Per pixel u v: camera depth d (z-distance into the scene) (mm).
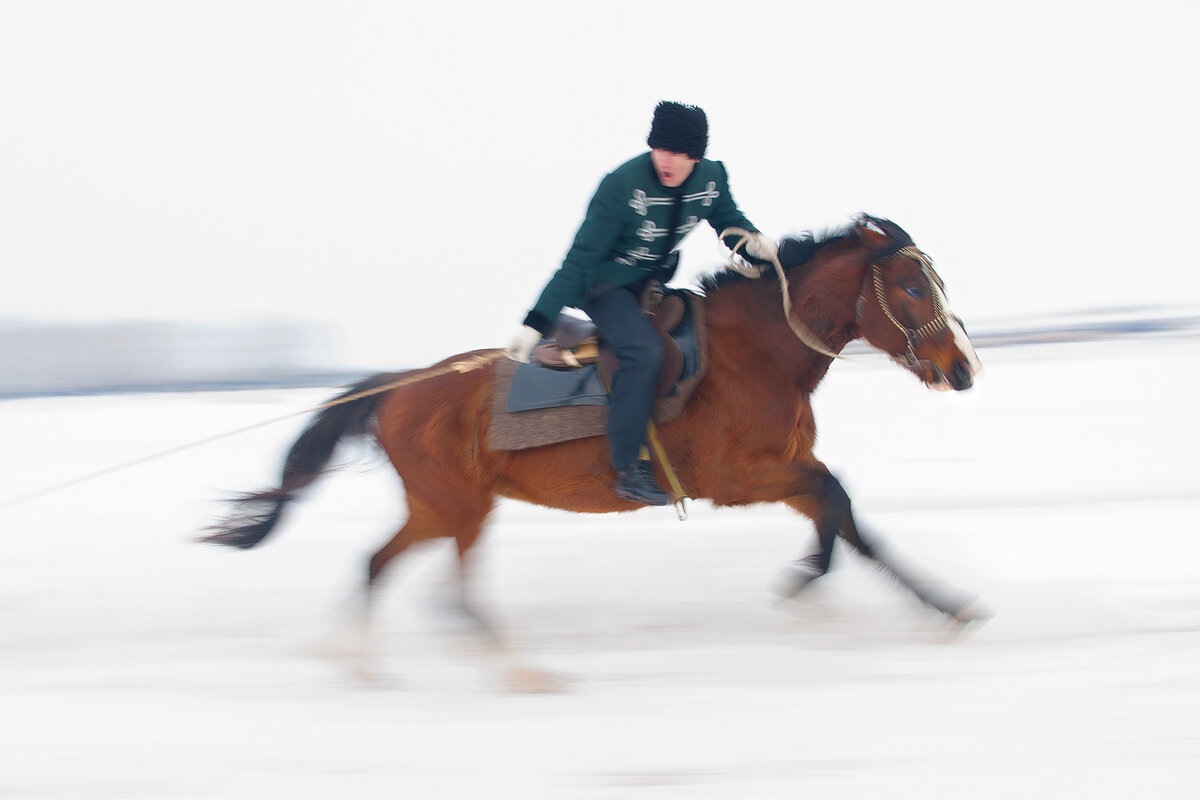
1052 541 10672
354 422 8469
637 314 7527
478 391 7965
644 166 7336
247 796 5805
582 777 5836
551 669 7676
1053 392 21859
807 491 7809
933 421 19062
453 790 5758
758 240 7711
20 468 17859
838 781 5672
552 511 13477
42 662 8188
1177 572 9352
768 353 7719
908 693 6789
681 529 12188
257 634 8844
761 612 8875
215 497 15062
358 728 6676
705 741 6215
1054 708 6434
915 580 7859
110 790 5930
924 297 7465
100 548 12203
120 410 25750
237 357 36250
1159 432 16656
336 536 12625
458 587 8117
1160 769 5641
